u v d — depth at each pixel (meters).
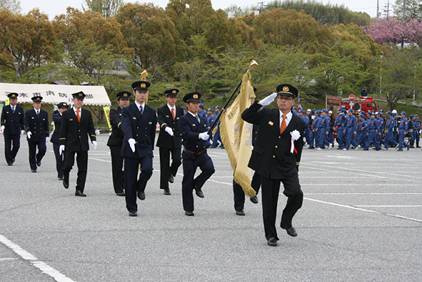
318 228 11.19
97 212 12.31
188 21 69.25
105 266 8.11
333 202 14.60
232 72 59.00
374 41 91.88
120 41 61.47
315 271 8.12
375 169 24.20
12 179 17.56
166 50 63.81
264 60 60.25
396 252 9.35
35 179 17.70
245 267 8.23
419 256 9.12
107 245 9.34
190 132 12.19
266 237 9.66
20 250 8.88
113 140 14.73
